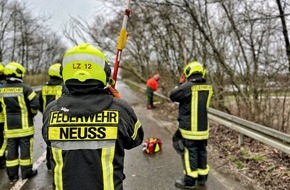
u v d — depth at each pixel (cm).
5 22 3275
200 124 513
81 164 207
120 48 369
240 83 925
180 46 1452
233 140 784
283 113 746
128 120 222
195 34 1260
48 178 575
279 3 847
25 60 3866
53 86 599
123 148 221
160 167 636
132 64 2605
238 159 645
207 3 1004
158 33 1684
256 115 829
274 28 864
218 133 884
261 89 829
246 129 687
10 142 564
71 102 215
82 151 208
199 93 513
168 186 533
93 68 214
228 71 970
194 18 1063
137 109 1577
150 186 535
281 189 485
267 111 807
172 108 1490
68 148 210
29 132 571
